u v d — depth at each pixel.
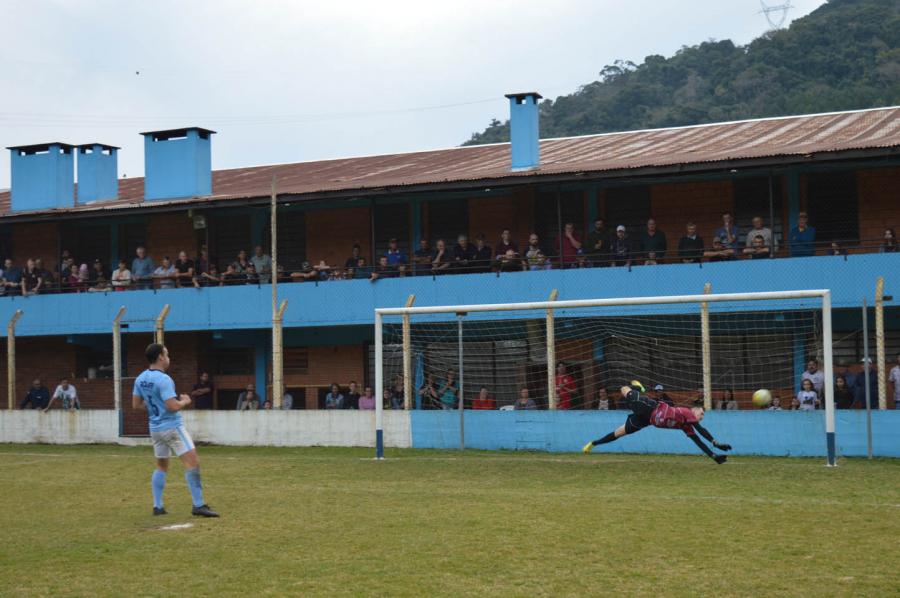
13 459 21.89
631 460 18.78
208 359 31.52
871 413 18.78
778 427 19.25
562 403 23.47
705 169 22.91
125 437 25.39
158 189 31.33
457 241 29.09
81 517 13.07
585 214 27.58
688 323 23.61
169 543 10.96
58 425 26.06
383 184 26.00
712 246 25.92
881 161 23.17
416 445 22.11
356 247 28.16
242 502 14.03
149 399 12.81
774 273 22.84
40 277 30.94
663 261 26.59
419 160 33.62
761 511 12.45
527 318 23.20
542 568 9.44
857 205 25.17
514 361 24.53
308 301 27.05
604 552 10.09
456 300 25.56
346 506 13.49
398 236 29.91
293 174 34.38
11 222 30.83
